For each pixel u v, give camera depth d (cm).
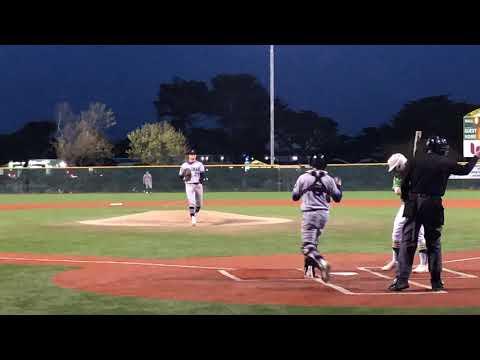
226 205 3678
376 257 1501
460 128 9100
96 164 8162
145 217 2505
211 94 10325
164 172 5659
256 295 1014
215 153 10188
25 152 9906
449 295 1009
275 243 1788
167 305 938
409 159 1038
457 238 1911
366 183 5459
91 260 1448
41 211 3284
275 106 10194
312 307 920
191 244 1766
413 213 1029
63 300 979
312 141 10056
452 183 5425
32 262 1412
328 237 1952
